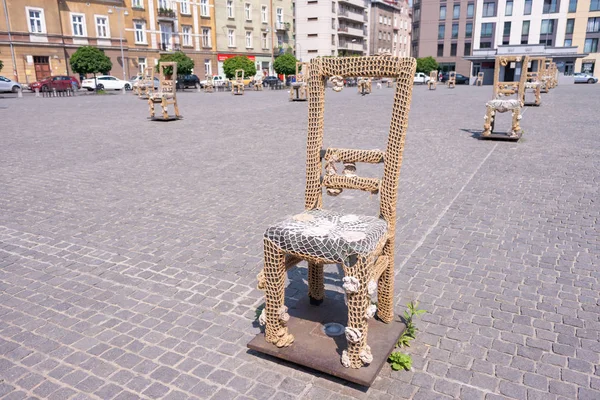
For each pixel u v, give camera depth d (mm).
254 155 9602
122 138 11734
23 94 32562
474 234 5039
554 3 56750
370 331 3029
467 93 30922
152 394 2699
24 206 6227
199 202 6379
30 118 16266
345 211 6012
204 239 5035
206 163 8852
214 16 51062
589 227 5191
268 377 2830
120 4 42844
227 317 3516
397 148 2867
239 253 4668
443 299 3693
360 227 2746
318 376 2828
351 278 2502
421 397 2645
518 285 3906
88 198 6582
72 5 39562
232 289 3943
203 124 14391
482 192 6625
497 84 10805
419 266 4281
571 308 3545
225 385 2768
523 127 12750
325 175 3137
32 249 4793
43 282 4082
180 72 38438
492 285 3910
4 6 35500
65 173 8062
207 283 4051
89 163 8836
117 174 7992
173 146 10609
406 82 2750
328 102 22641
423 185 7039
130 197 6621
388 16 80000
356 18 70250
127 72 44312
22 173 8070
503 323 3359
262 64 57781
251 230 5301
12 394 2701
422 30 66125
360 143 10797
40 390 2734
